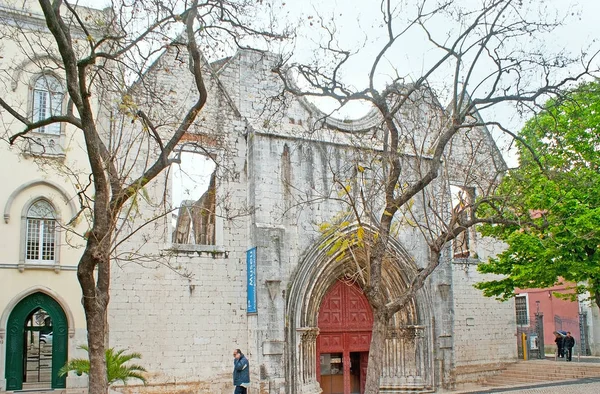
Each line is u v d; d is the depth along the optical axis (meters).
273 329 24.45
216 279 24.97
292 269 25.88
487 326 32.28
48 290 21.81
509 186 24.22
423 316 28.84
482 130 32.16
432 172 16.03
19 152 21.83
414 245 29.16
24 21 22.62
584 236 21.72
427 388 28.19
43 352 35.25
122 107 15.44
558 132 25.20
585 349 40.44
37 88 22.84
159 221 24.16
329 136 27.56
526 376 30.78
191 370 23.88
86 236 13.48
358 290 28.95
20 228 21.69
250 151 26.05
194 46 15.27
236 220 25.83
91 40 13.96
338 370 28.50
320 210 26.88
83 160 23.08
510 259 25.81
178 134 15.28
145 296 23.45
